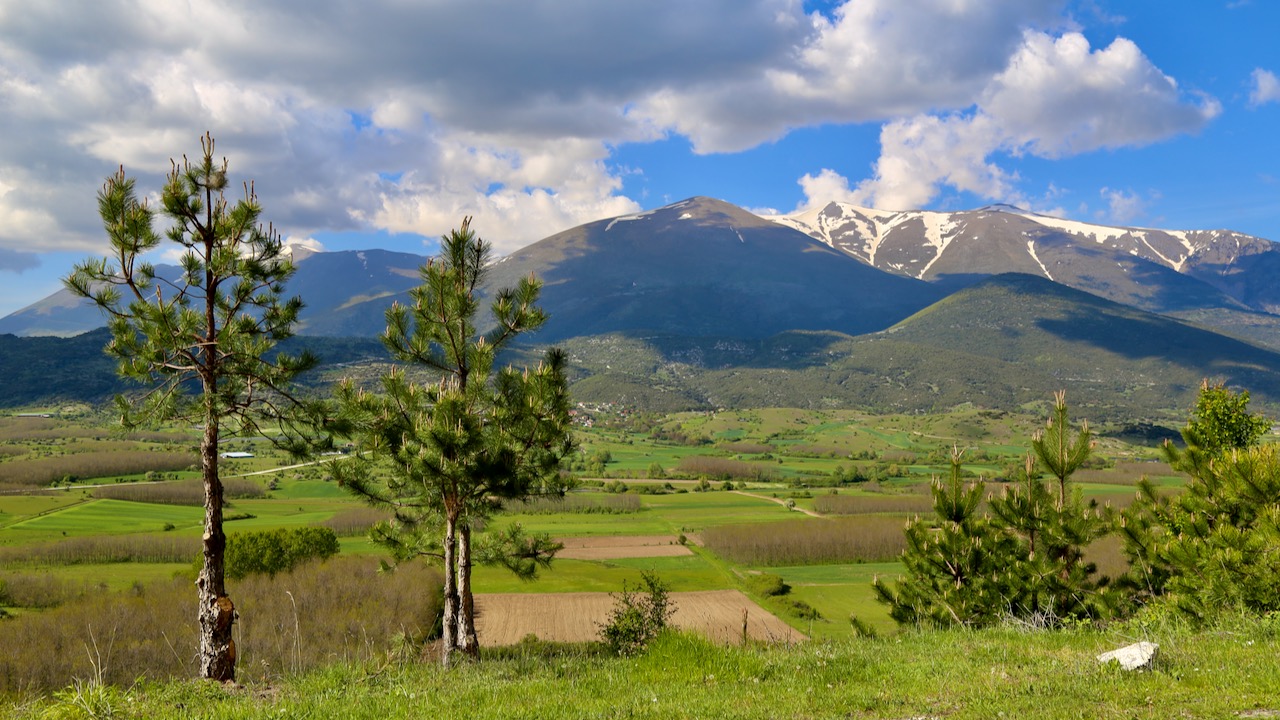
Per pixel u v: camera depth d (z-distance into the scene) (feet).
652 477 535.19
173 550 268.21
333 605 157.58
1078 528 47.78
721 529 315.58
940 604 50.57
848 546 297.33
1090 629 41.32
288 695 32.14
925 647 37.76
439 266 56.80
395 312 57.57
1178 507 52.95
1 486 376.48
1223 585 39.88
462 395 53.11
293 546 226.17
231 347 53.72
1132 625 40.45
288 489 387.75
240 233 54.19
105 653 127.03
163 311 51.16
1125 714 23.41
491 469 51.90
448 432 49.42
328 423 54.19
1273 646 30.68
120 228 51.03
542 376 53.78
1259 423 97.91
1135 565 50.93
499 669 39.06
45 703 30.83
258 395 54.95
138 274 53.21
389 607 156.15
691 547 308.81
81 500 349.00
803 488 484.74
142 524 304.50
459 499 53.88
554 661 41.37
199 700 31.45
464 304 56.34
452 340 57.00
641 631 47.62
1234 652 30.37
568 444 56.59
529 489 55.47
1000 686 28.02
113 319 51.93
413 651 46.19
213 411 51.75
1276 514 38.81
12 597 191.52
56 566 252.01
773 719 26.08
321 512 339.98
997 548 50.57
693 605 216.33
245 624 140.97
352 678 35.73
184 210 52.42
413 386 55.57
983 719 24.30
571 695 30.66
